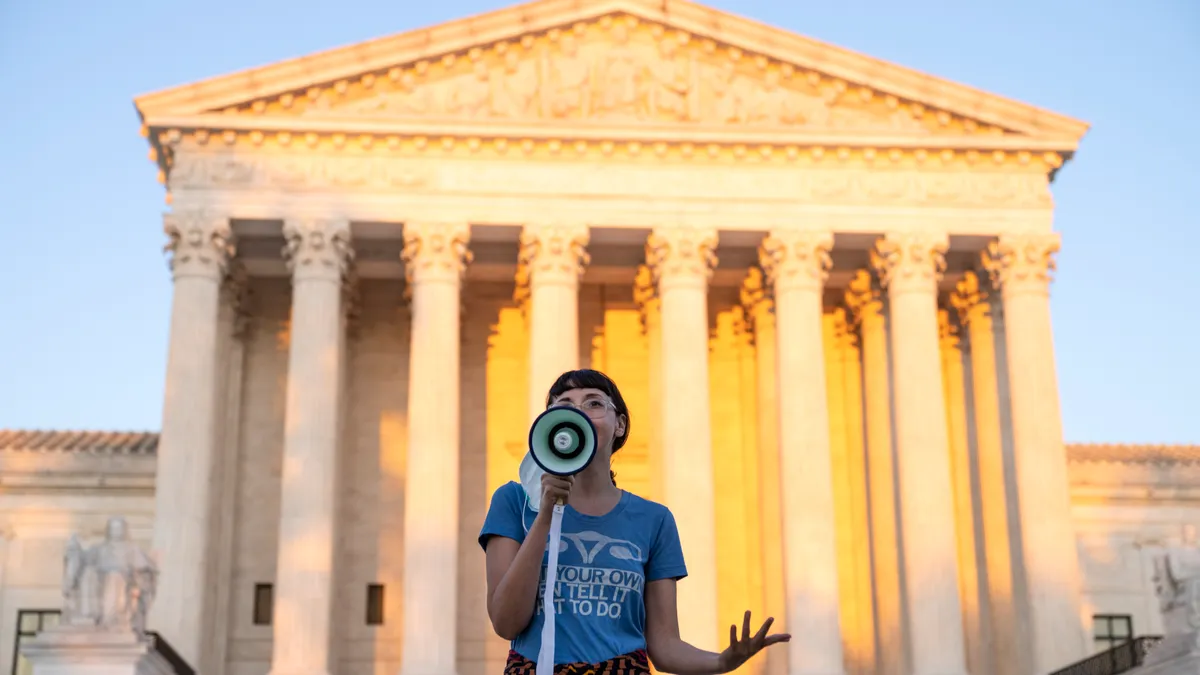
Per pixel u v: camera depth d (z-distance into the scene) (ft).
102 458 193.57
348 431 190.19
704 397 166.81
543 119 171.12
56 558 190.80
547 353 165.89
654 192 172.24
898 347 171.32
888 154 174.40
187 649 153.79
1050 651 161.48
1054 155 176.04
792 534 163.53
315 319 165.37
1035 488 167.22
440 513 160.56
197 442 160.76
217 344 171.83
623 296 198.18
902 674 173.47
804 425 166.71
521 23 172.65
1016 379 171.63
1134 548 201.77
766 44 174.50
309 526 158.92
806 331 169.68
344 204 168.96
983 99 174.29
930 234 173.47
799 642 159.74
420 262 168.55
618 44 175.63
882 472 180.34
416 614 157.28
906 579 166.09
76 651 117.60
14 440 199.93
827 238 172.04
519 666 22.11
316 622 156.25
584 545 22.84
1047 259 174.81
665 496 165.37
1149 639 128.67
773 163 174.40
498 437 192.85
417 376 165.17
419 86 172.35
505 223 169.99
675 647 23.13
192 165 168.66
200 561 157.48
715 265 180.04
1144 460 205.46
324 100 170.30
